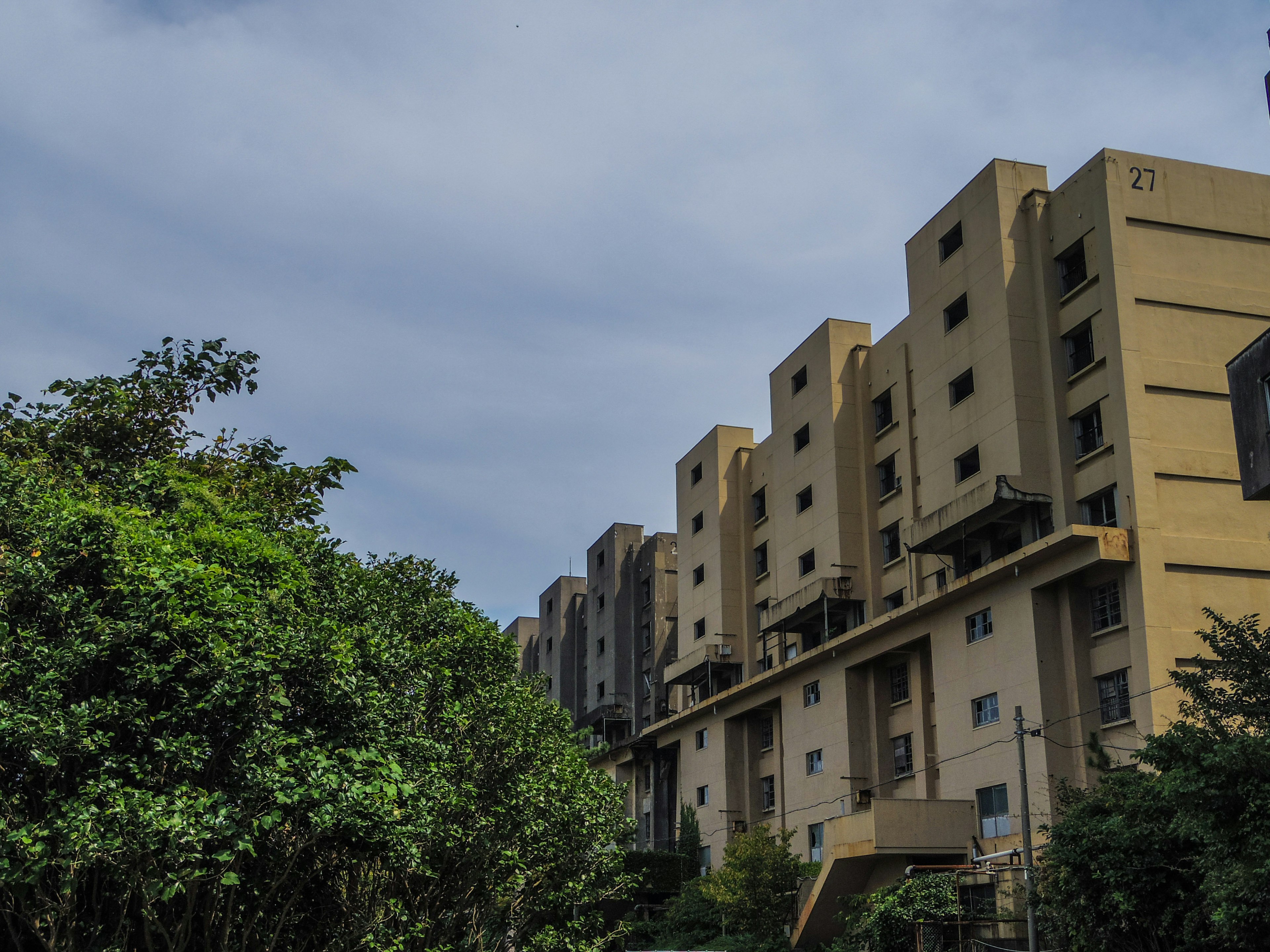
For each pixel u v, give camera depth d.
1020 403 38.69
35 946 15.34
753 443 63.38
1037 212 40.19
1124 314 36.16
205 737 14.68
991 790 38.06
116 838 13.26
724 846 55.69
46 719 13.38
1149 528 34.34
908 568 46.06
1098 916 24.70
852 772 46.47
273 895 16.19
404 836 16.19
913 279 46.00
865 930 34.53
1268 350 23.81
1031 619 36.69
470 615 23.03
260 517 18.38
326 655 15.91
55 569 14.80
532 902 23.02
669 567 73.25
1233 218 38.31
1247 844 19.02
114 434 20.12
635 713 73.00
